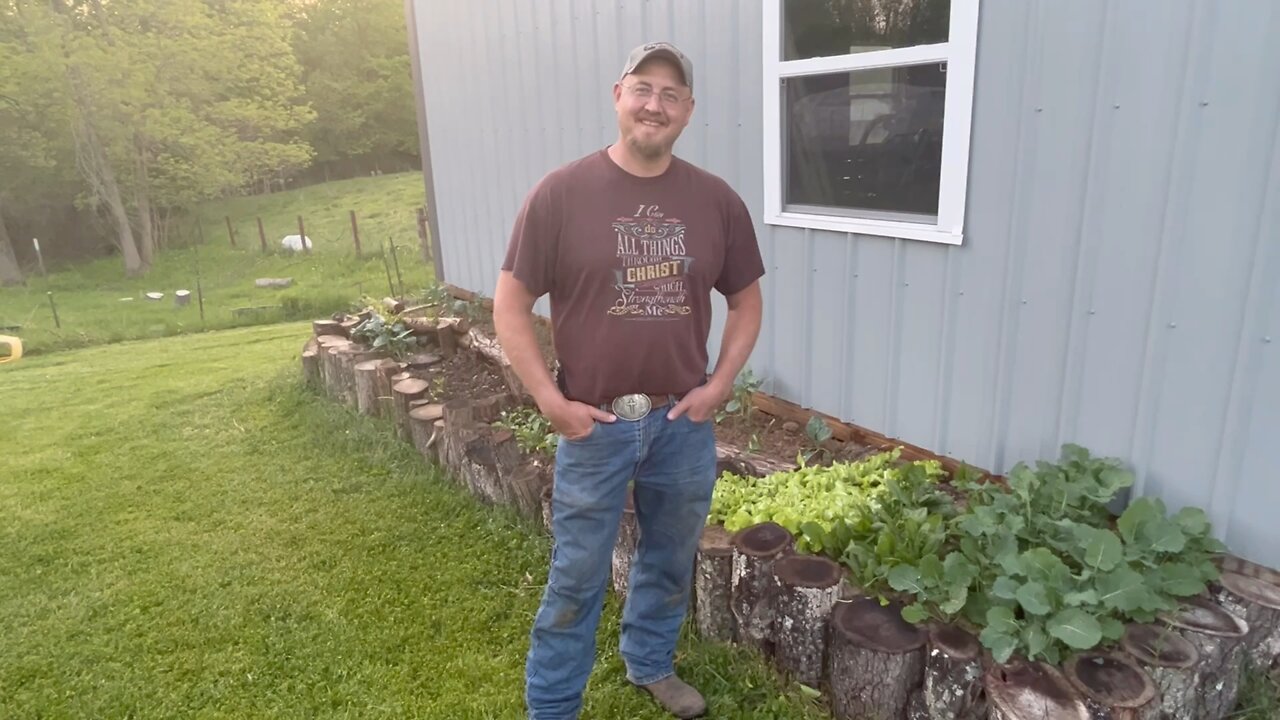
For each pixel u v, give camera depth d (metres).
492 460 3.87
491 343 5.48
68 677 2.90
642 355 2.07
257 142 25.28
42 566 3.70
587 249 2.00
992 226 3.04
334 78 32.38
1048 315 2.94
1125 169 2.63
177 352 9.26
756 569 2.63
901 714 2.33
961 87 3.01
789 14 3.62
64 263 23.58
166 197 23.59
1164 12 2.45
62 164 22.94
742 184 4.08
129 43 22.17
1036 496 2.78
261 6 24.53
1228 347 2.49
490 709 2.60
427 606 3.18
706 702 2.56
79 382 7.58
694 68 4.20
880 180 3.43
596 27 4.88
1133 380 2.74
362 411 5.45
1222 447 2.56
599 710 2.56
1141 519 2.52
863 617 2.39
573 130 5.35
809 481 3.30
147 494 4.45
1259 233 2.36
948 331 3.28
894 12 3.21
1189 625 2.25
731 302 2.35
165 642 3.06
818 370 3.92
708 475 2.30
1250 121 2.32
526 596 3.19
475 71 6.39
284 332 10.48
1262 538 2.52
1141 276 2.66
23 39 21.61
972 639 2.24
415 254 18.03
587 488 2.17
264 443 5.18
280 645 2.99
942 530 2.79
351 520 3.96
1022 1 2.79
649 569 2.46
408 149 35.00
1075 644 2.06
